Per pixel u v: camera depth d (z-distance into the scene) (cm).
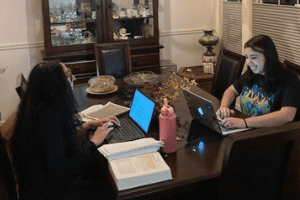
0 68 419
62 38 400
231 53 311
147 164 184
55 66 197
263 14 371
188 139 218
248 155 164
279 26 349
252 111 251
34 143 190
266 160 169
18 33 420
